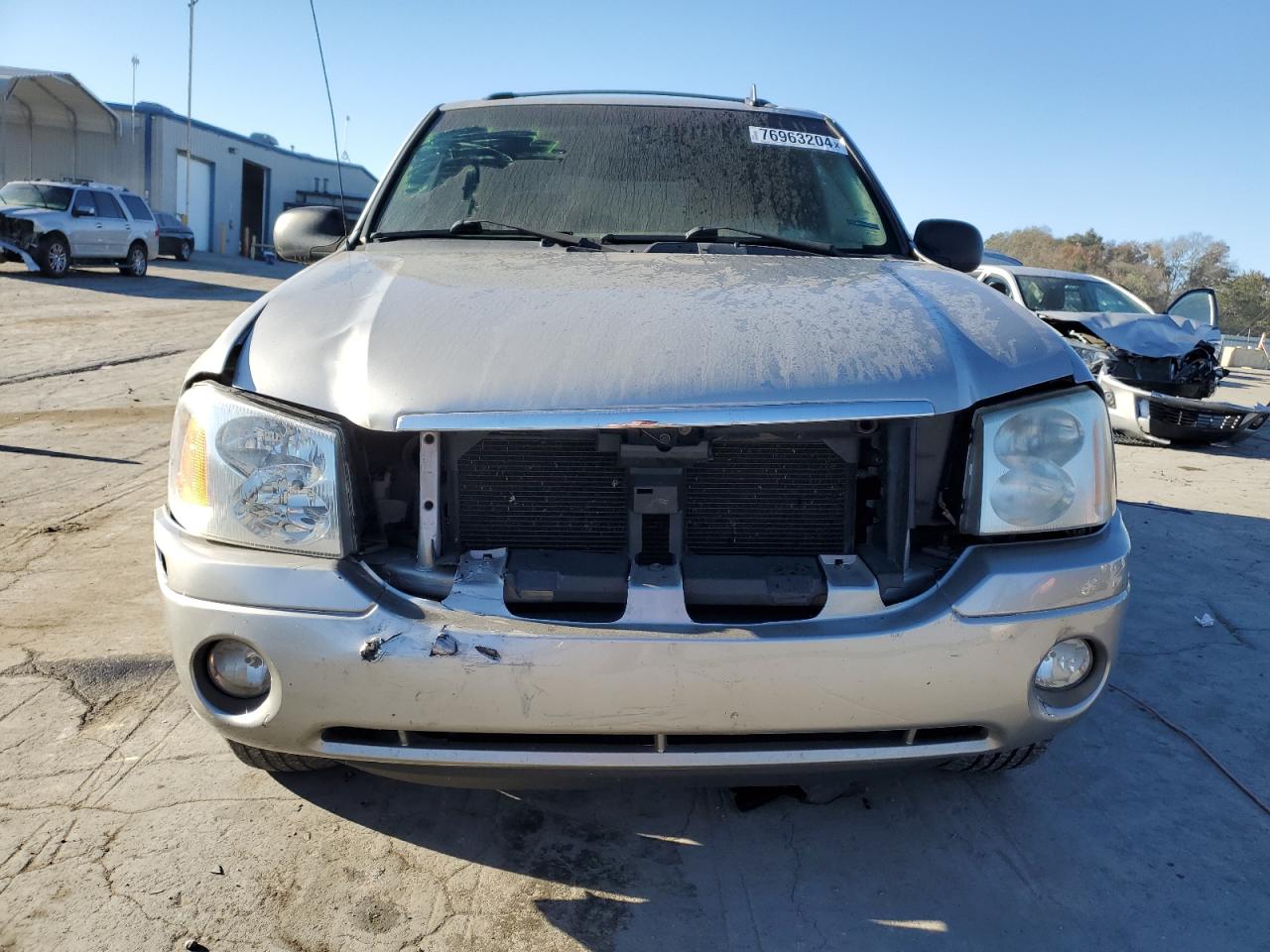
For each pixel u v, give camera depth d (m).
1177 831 2.50
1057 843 2.43
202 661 2.02
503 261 2.67
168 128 34.34
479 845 2.34
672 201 3.15
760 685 1.90
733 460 2.13
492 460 2.10
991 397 2.10
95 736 2.75
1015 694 2.01
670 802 2.54
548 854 2.32
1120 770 2.79
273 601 1.93
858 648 1.92
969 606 1.97
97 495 5.22
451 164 3.26
